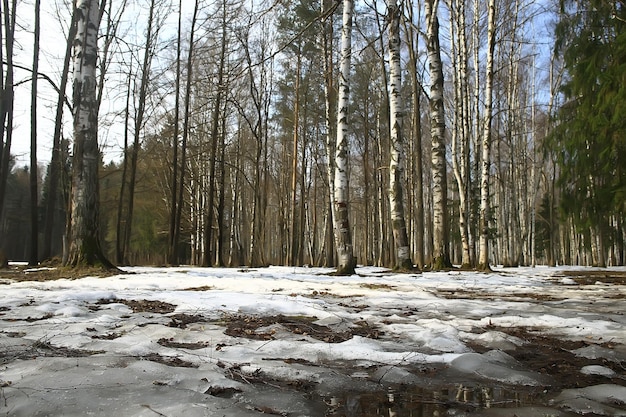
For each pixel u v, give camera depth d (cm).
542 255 4838
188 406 221
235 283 898
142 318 487
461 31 1923
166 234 3434
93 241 1027
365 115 2798
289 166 3266
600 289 931
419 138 1722
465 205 1802
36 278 930
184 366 309
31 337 380
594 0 1202
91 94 1006
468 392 278
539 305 649
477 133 2456
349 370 321
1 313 499
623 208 1127
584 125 1184
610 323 493
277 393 260
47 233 1780
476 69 2239
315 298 693
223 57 1925
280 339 406
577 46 1245
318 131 2906
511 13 2131
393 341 409
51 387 247
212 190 2038
